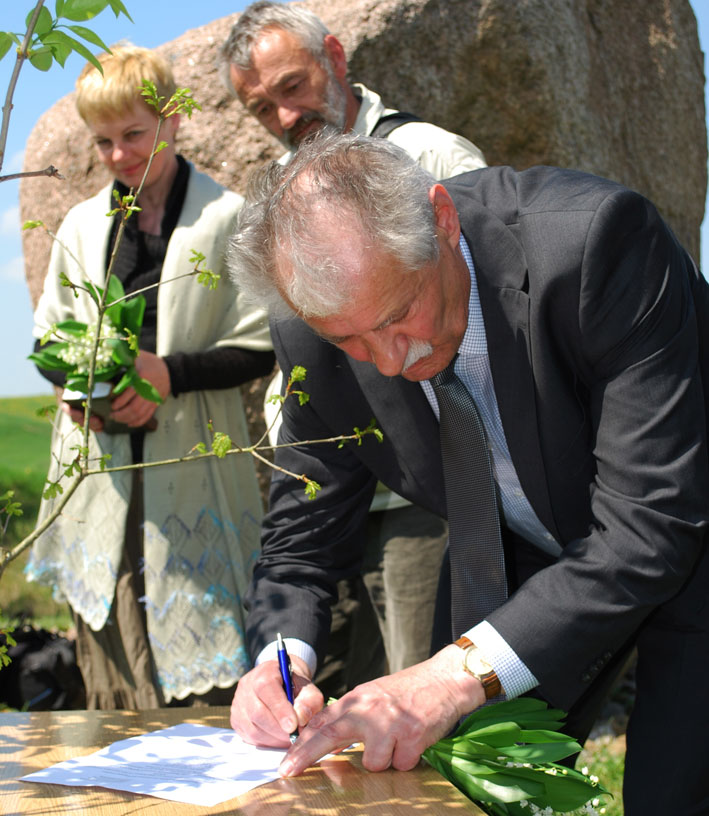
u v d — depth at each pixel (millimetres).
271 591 1742
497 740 1319
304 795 1212
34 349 2812
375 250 1273
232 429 2807
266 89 2674
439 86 3779
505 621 1379
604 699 1761
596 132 4039
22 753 1392
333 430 1739
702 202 4680
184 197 2771
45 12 1224
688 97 4512
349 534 1810
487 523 1588
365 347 1385
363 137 1370
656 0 4461
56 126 4121
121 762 1339
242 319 2762
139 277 2740
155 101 1490
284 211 1313
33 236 4176
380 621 2707
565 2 3947
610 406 1404
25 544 1387
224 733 1480
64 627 4594
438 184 1414
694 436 1387
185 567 2652
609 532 1379
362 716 1315
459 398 1551
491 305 1488
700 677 1546
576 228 1422
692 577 1554
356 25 3713
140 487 2711
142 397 2492
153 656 2699
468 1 3746
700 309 1554
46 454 6930
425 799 1195
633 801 1557
